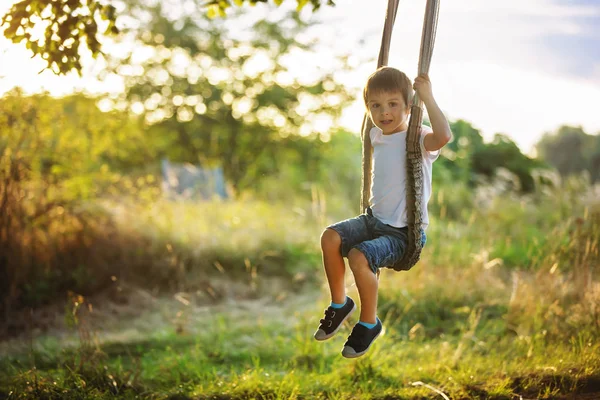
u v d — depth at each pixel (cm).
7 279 866
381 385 553
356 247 359
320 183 1723
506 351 637
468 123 1964
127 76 1889
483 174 1880
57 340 744
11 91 864
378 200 374
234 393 530
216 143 1975
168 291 935
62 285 891
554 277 716
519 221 1143
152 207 1089
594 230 710
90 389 531
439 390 525
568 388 516
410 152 358
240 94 1995
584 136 2853
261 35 1942
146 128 1817
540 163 1967
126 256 962
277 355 664
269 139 2014
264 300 915
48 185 927
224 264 1013
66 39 494
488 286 846
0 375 596
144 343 727
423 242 373
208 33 1911
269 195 1617
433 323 768
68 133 955
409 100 365
